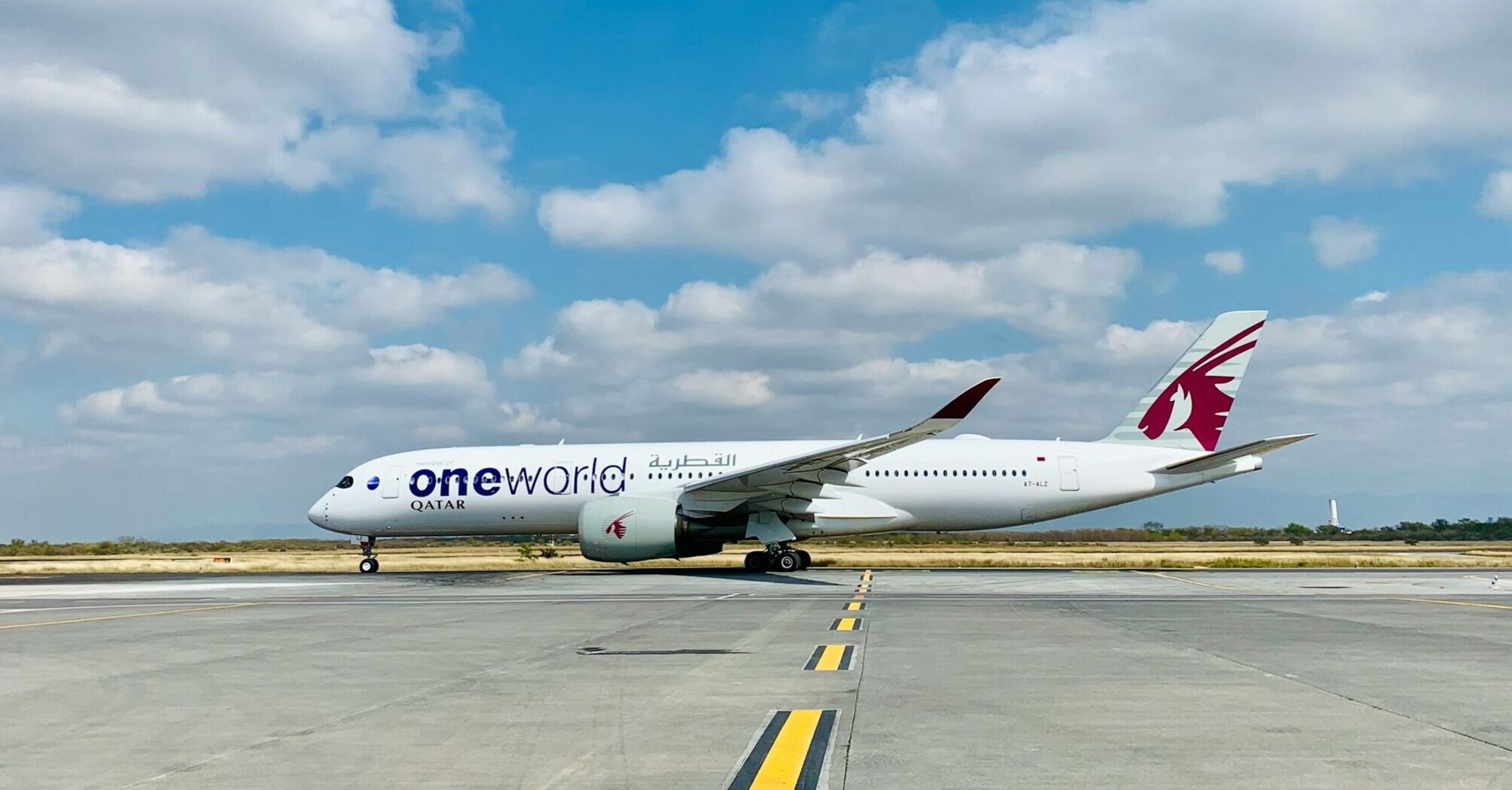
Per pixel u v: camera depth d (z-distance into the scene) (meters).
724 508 31.72
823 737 7.36
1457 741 7.12
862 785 6.00
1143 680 9.95
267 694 9.68
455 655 12.44
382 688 9.91
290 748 7.25
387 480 35.50
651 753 6.93
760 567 33.50
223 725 8.12
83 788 6.16
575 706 8.77
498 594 24.06
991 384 26.73
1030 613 17.55
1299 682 9.82
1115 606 18.91
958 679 10.12
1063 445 34.09
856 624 15.86
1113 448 34.00
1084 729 7.59
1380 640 13.39
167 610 20.38
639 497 31.53
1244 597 21.14
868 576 30.08
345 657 12.41
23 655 12.96
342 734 7.70
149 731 7.95
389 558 54.31
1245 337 34.06
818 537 34.00
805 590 24.12
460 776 6.36
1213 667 10.82
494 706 8.85
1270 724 7.75
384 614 18.77
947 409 27.08
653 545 30.86
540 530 35.69
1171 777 6.13
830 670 10.77
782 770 6.40
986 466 33.50
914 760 6.63
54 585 30.47
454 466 35.34
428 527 35.53
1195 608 18.52
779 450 34.00
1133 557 45.91
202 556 62.34
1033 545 75.62
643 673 10.70
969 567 36.25
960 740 7.25
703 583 27.12
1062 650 12.36
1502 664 11.07
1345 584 25.69
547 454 35.19
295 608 20.53
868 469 33.50
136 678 10.84
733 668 11.02
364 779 6.31
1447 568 35.66
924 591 23.53
